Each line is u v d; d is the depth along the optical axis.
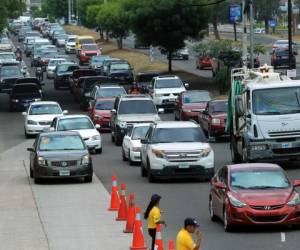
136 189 59.09
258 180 44.00
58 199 55.28
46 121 98.06
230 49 145.75
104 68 159.00
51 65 178.00
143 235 41.06
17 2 135.50
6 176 69.12
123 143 77.19
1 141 96.88
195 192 56.91
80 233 43.34
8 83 147.38
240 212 41.81
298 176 62.97
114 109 93.75
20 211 50.94
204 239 40.88
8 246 40.59
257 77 68.75
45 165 62.47
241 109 68.81
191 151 61.53
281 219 42.03
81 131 83.31
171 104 120.44
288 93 67.06
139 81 136.12
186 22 147.25
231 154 74.38
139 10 146.50
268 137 66.81
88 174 62.94
